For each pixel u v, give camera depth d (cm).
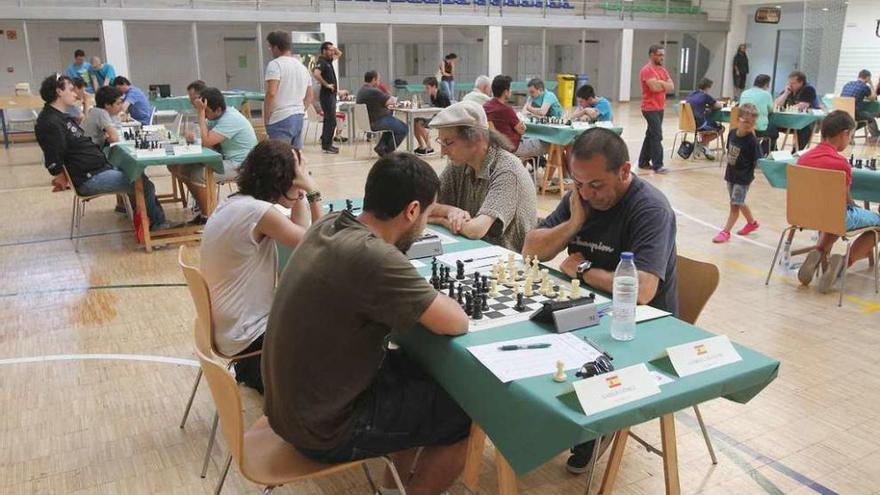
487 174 316
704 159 1010
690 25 2105
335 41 1600
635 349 185
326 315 178
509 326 201
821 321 404
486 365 175
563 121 791
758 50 2183
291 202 291
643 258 225
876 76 1609
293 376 182
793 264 516
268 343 187
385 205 190
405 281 179
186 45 1661
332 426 187
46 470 260
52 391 322
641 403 161
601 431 154
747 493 243
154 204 590
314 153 1076
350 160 999
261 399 311
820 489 245
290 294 182
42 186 826
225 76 1723
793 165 446
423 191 192
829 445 272
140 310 427
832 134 438
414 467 230
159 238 578
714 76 2236
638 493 244
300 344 180
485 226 302
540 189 791
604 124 784
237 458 182
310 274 179
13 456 269
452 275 247
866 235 457
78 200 604
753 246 563
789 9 2064
